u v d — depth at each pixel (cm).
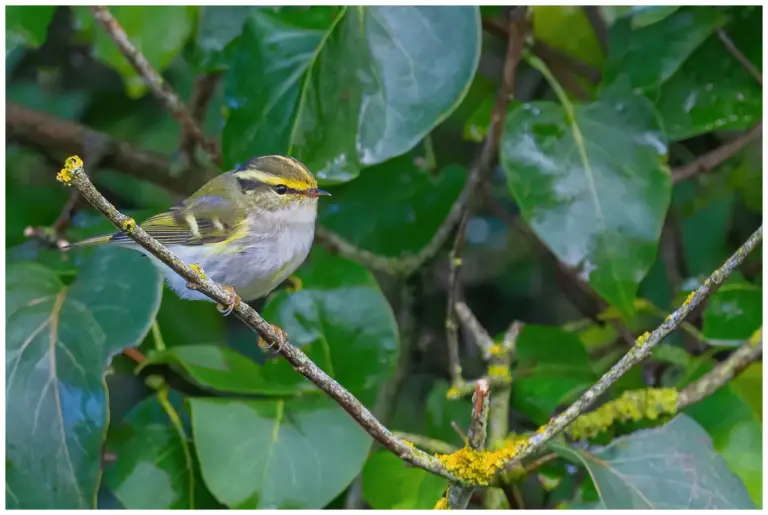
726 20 799
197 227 823
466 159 1020
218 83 1012
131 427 765
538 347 821
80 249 864
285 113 738
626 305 729
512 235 1083
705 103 815
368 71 729
